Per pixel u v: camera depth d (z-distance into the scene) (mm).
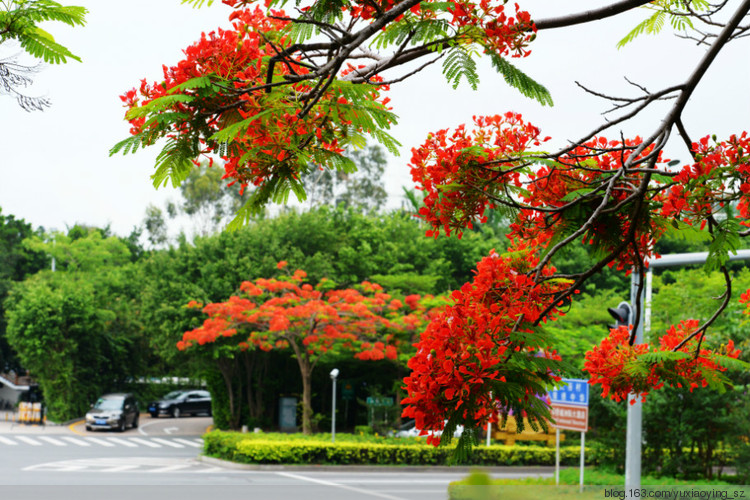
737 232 3127
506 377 3006
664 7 3896
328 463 21094
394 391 27750
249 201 3371
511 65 2969
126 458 22000
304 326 23078
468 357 2939
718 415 16797
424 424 2979
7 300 38344
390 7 3029
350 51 2838
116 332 39250
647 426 17516
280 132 3158
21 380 42438
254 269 30219
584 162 3871
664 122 3211
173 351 30203
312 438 22672
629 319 9828
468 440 2924
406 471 21047
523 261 3543
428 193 3773
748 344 15359
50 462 20172
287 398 32719
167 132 3094
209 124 3146
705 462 17750
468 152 3619
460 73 2910
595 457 18281
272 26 3379
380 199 44219
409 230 34031
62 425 34312
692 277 18781
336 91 3070
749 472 16516
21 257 46969
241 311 23453
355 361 29703
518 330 3219
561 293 3383
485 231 35000
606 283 30031
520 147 3748
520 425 2947
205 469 19703
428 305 24562
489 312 3178
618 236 3773
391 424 26391
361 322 23156
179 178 3121
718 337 15000
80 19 4086
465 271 33656
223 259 31031
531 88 2965
